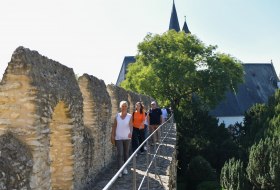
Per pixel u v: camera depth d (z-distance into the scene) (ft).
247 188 82.64
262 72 236.22
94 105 37.01
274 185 77.92
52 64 26.91
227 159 110.73
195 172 99.81
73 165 29.76
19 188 20.56
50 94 24.90
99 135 38.32
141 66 136.77
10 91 22.54
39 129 23.04
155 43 136.56
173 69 124.16
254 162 80.94
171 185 37.58
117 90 49.70
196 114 121.70
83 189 32.68
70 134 29.68
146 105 78.02
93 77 38.86
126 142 34.60
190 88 135.95
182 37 137.28
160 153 47.80
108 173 39.86
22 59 22.43
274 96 116.88
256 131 114.52
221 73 132.57
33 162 22.34
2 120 22.49
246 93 219.20
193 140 113.39
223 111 205.16
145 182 32.99
